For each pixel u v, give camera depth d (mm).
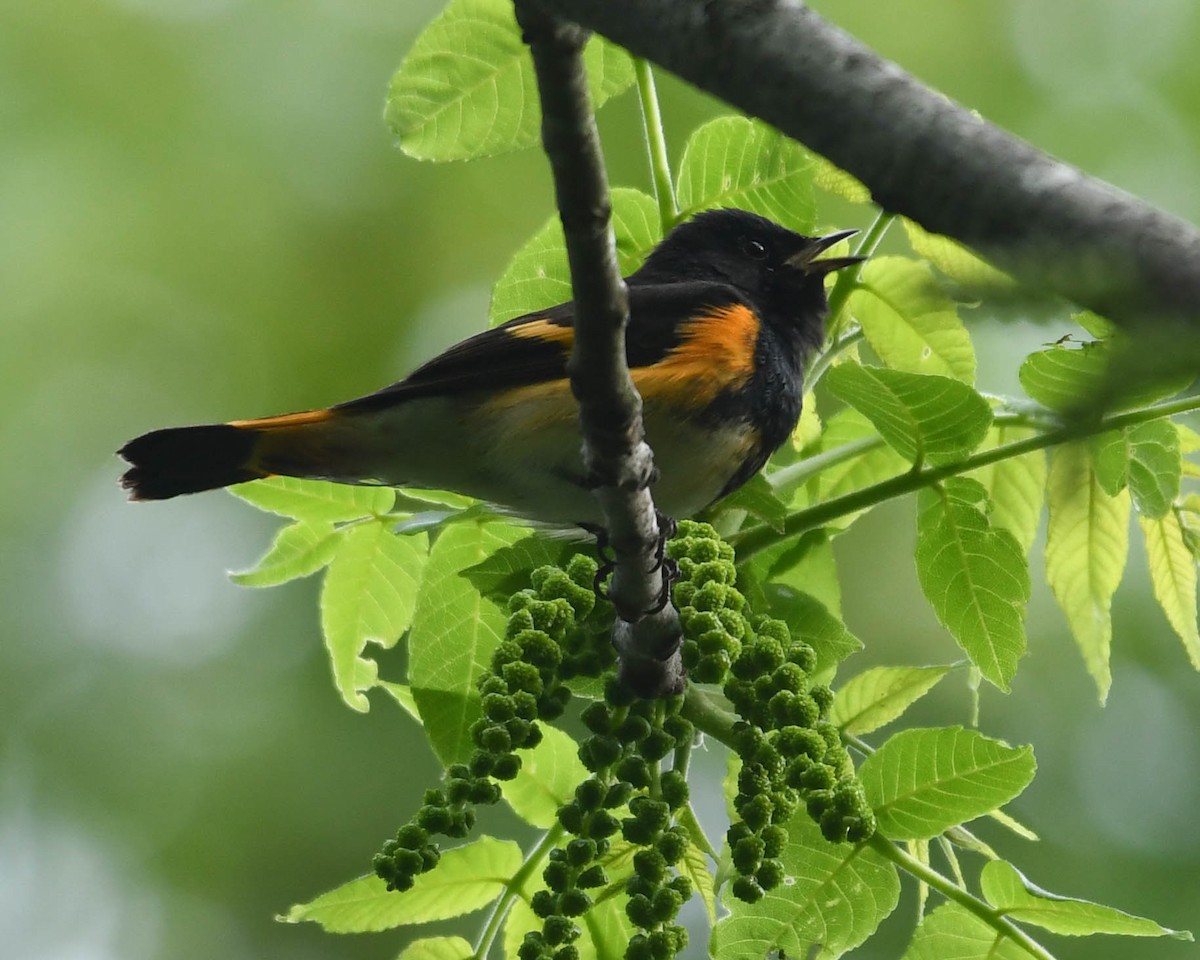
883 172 2840
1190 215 13164
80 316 13664
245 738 12492
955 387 6172
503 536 7445
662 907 5332
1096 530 6973
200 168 13977
